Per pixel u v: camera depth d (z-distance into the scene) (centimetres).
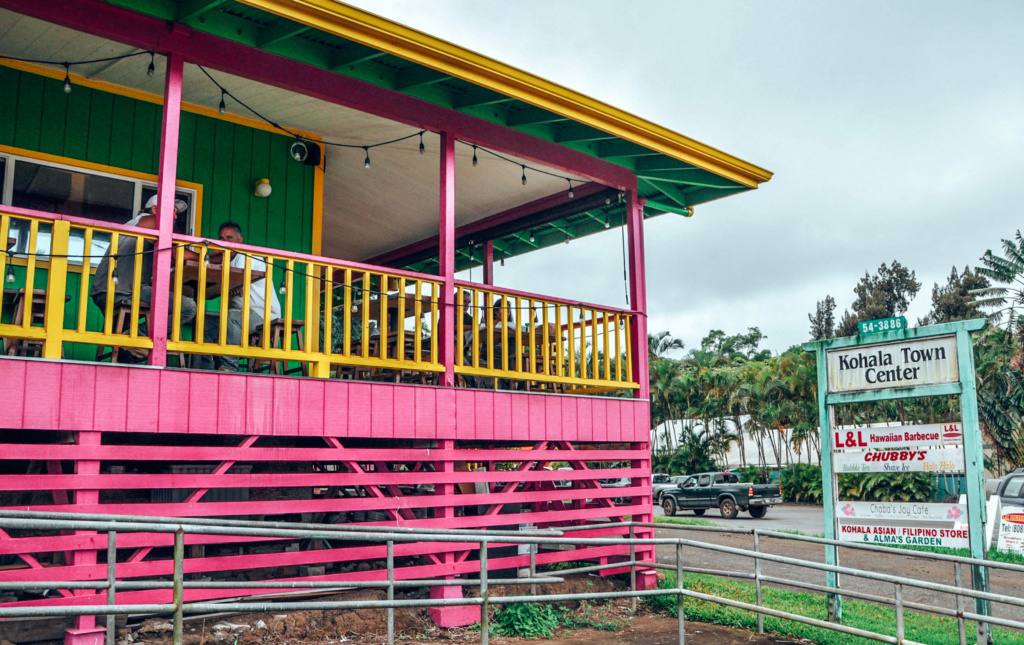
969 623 901
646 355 1021
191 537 625
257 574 764
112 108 885
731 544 1684
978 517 777
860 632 667
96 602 579
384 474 752
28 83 833
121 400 610
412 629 760
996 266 3281
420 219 1313
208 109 950
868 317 5434
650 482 998
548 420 898
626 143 1003
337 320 1231
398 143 1029
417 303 900
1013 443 2845
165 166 655
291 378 700
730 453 4178
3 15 718
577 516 927
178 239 650
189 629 656
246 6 689
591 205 1132
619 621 869
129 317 739
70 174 859
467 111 890
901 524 838
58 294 596
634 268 1045
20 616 405
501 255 1460
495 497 837
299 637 700
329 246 1473
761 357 6384
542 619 818
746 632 832
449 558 790
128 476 602
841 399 892
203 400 650
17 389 568
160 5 661
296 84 755
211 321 776
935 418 2981
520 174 1104
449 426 805
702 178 1075
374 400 753
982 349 3038
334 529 621
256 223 975
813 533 1911
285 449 690
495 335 1010
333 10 685
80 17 628
